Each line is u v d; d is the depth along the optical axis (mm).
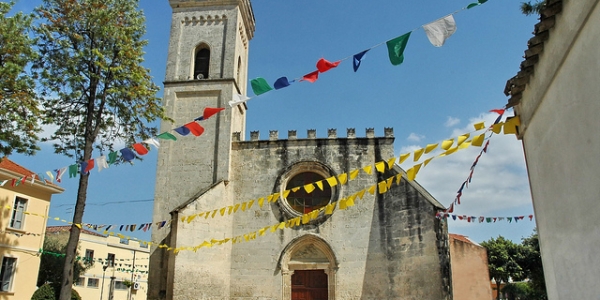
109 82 24875
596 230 9422
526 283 69500
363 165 30812
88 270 52469
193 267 26406
